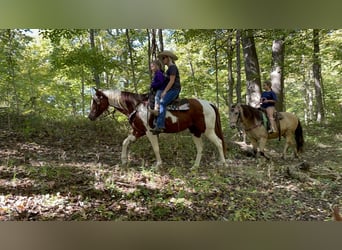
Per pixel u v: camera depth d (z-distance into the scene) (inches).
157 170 203.0
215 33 357.4
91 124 313.9
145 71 470.0
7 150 222.7
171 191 165.2
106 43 492.1
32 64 437.7
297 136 301.7
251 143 309.7
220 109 583.8
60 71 416.8
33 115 299.7
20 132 265.7
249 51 403.5
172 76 212.5
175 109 217.9
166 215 138.5
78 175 181.6
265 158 269.9
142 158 237.8
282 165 261.6
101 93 235.3
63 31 287.9
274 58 439.2
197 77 536.7
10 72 344.2
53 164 199.3
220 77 555.5
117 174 190.5
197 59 521.3
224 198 163.5
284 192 182.4
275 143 367.6
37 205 137.2
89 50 339.0
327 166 263.4
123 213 137.7
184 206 148.1
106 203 146.8
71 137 273.6
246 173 212.4
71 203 143.0
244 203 158.1
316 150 359.6
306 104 842.8
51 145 248.5
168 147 262.8
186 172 208.5
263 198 168.6
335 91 794.8
